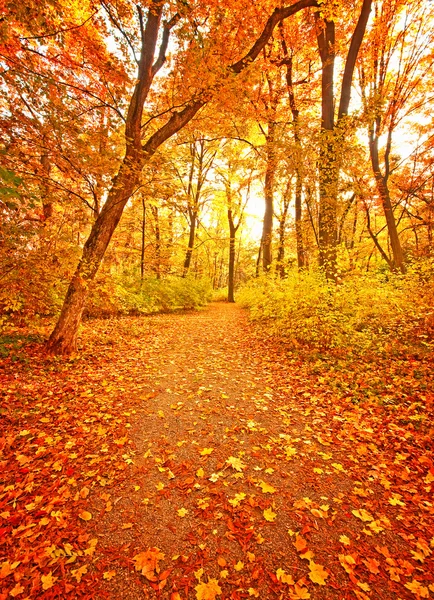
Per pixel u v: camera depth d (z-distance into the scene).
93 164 6.10
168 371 6.21
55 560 2.16
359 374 5.30
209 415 4.36
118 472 3.16
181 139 11.61
